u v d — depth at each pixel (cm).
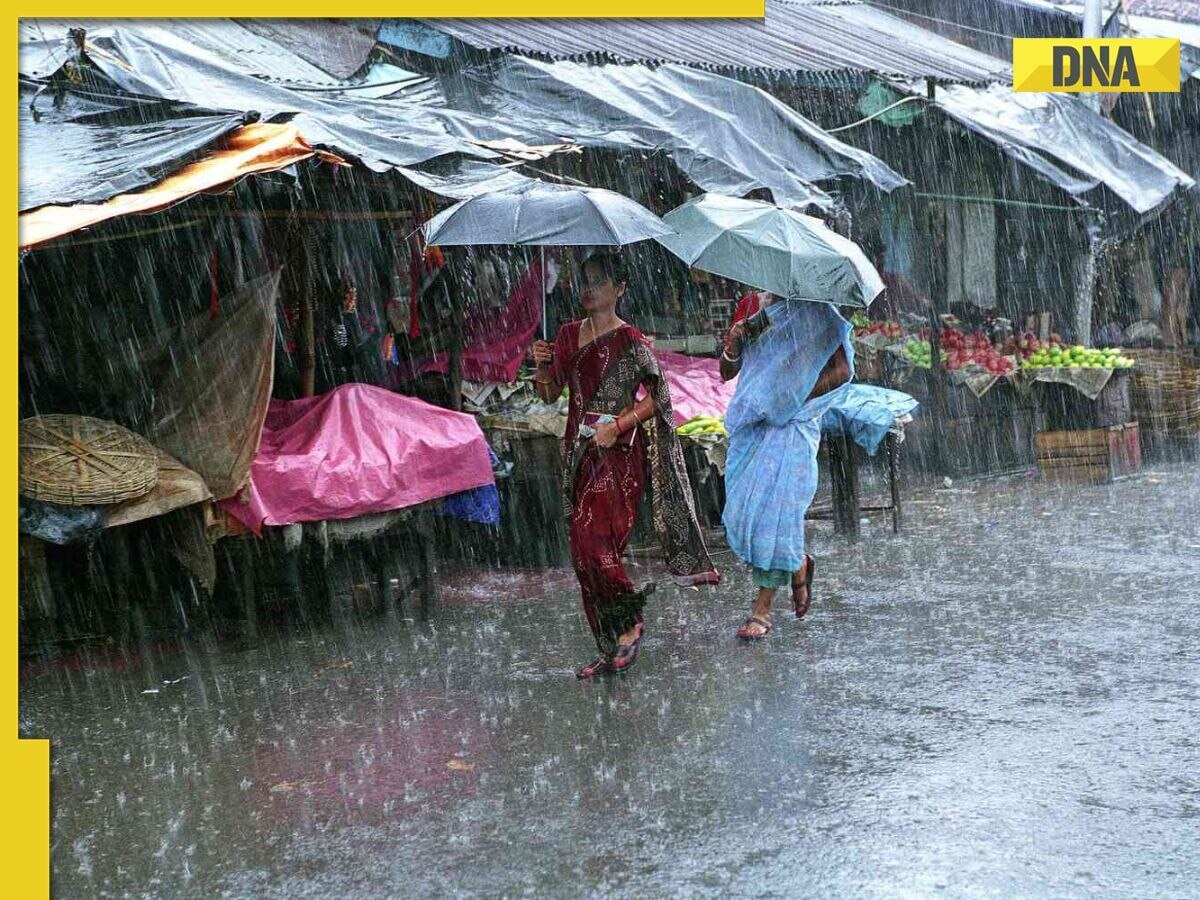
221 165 660
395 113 883
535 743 514
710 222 648
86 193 614
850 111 1277
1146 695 558
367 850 417
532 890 385
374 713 562
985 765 477
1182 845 405
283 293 817
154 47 855
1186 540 907
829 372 664
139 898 389
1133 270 1661
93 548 715
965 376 1266
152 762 507
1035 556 866
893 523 985
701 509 934
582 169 1009
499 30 1091
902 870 390
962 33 1656
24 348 724
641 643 664
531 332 921
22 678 631
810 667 613
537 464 873
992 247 1426
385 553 754
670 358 1022
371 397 742
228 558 732
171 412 689
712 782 465
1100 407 1227
